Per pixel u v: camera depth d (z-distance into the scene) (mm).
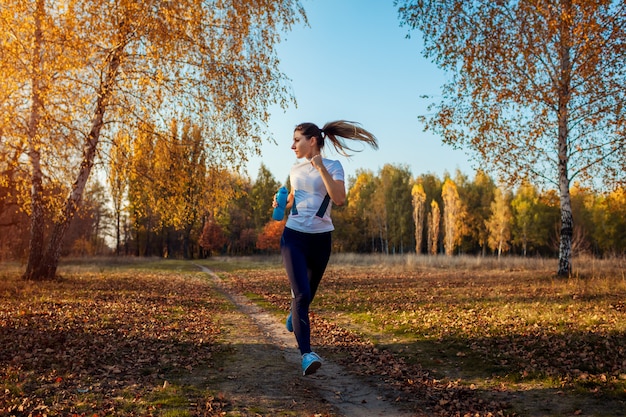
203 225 59125
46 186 13789
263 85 13547
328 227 3898
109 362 5016
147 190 15148
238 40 13383
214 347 5953
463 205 65688
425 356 5629
